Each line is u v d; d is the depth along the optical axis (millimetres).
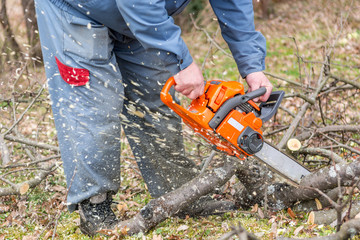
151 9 1963
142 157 2770
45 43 2316
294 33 10055
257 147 2201
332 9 10414
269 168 2363
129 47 2467
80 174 2342
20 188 2914
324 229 2211
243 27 2404
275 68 7516
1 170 3717
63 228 2623
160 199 2381
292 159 2320
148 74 2531
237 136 2176
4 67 6250
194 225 2479
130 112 2707
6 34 7227
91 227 2447
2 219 2848
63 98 2307
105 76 2299
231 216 2549
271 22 11016
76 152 2309
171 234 2383
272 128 4379
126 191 3270
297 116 3492
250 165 2471
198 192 2377
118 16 2170
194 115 2133
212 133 2166
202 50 9000
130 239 2352
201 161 3510
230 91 2148
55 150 3641
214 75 7449
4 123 4777
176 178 2797
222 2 2426
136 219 2389
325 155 2988
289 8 11695
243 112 2197
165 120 2670
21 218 2807
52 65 2318
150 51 2072
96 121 2305
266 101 2385
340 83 6160
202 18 9539
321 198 2354
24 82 5027
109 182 2402
